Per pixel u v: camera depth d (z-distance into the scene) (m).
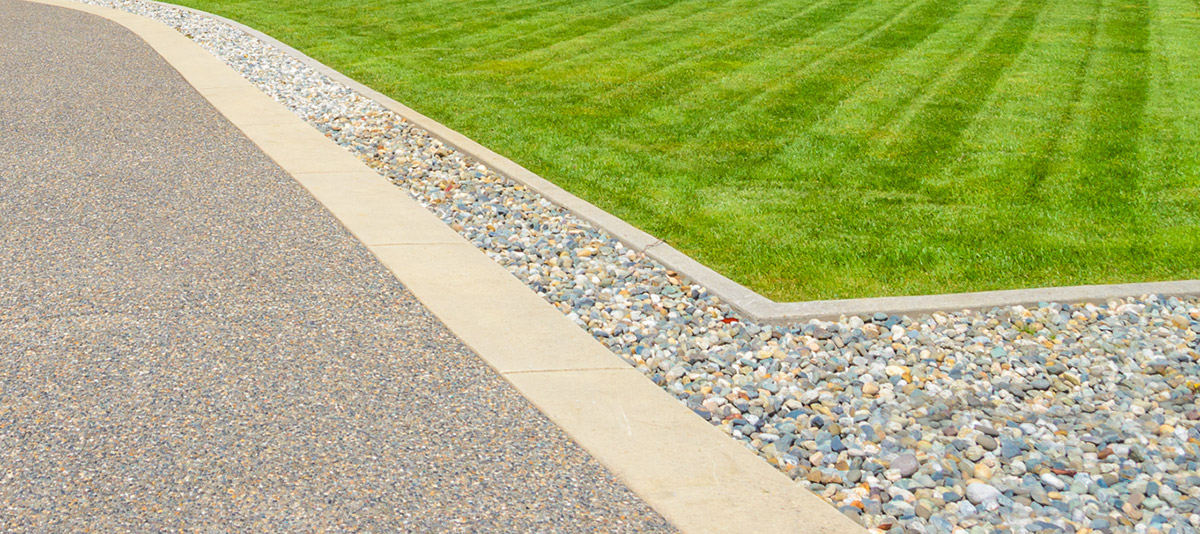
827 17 16.05
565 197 7.67
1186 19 15.77
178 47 13.31
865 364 5.23
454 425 4.44
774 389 4.92
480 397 4.69
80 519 3.70
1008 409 4.81
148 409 4.45
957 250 6.79
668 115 10.23
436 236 6.82
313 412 4.48
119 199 7.31
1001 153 9.00
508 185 8.07
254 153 8.63
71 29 14.47
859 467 4.27
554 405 4.64
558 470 4.13
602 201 7.71
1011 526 3.89
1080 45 13.81
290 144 8.95
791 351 5.32
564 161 8.69
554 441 4.34
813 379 5.02
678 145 9.19
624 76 11.97
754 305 5.78
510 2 17.42
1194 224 7.32
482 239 6.81
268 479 3.98
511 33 14.70
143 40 13.76
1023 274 6.45
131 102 10.29
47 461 4.05
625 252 6.74
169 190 7.56
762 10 16.64
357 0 17.61
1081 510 3.98
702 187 8.05
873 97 10.98
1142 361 5.32
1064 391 5.02
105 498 3.83
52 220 6.81
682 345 5.39
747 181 8.21
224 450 4.16
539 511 3.85
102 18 15.53
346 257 6.37
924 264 6.57
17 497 3.82
